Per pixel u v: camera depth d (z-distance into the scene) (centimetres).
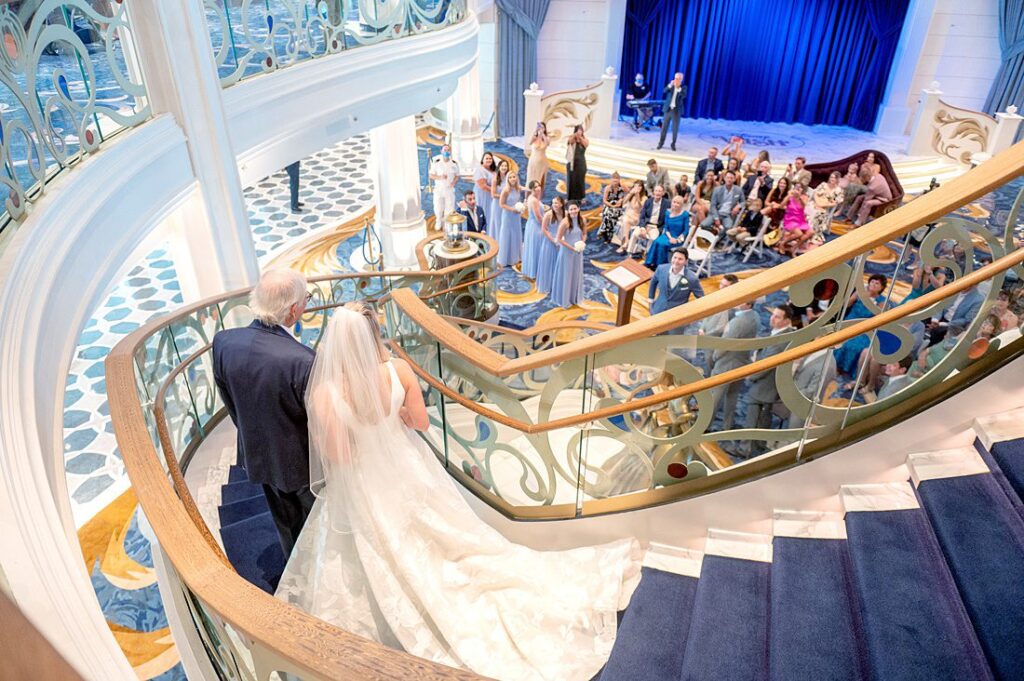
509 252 1041
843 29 1453
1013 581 221
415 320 350
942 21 1394
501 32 1447
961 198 227
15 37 331
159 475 206
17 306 269
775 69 1519
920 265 271
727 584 280
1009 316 259
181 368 369
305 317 546
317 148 700
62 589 179
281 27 624
